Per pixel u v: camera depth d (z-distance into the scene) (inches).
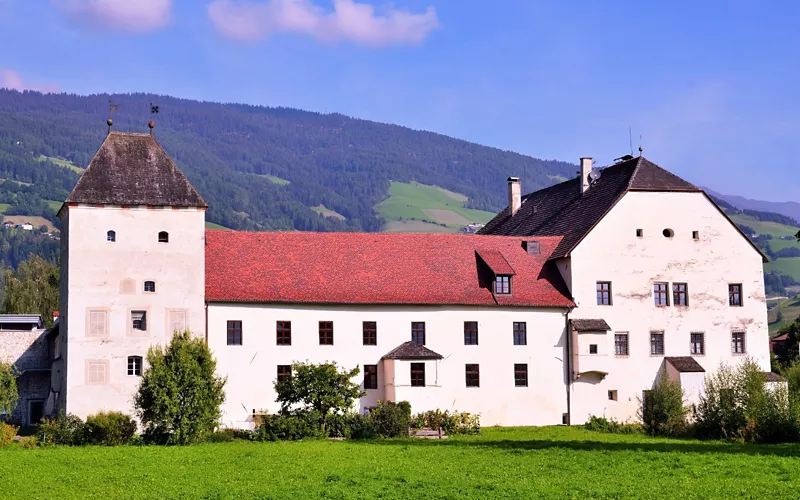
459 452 2069.4
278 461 1932.8
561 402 2938.0
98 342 2583.7
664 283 3073.3
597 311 3004.4
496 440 2390.5
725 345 3097.9
